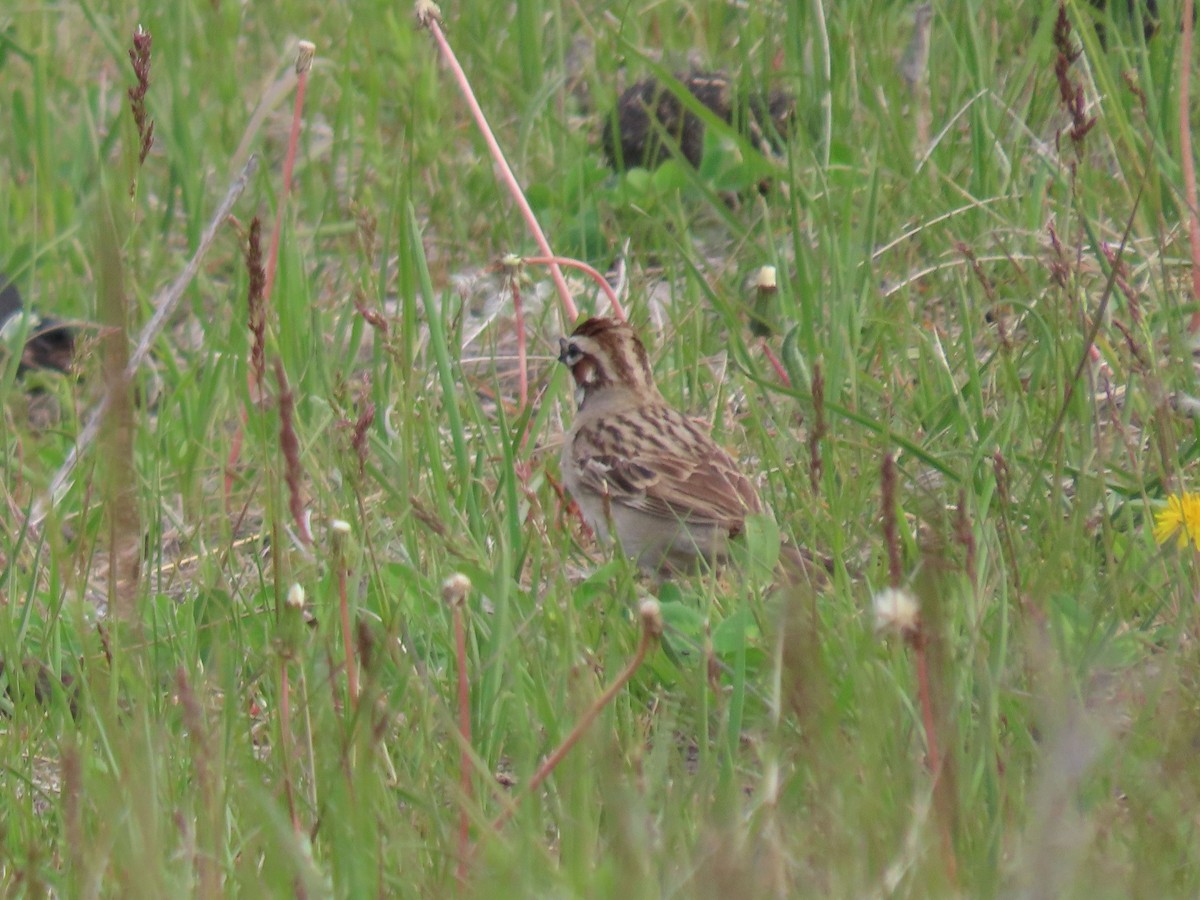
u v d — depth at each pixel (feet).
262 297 28.71
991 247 45.29
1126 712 26.55
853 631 27.71
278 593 26.96
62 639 32.65
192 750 25.45
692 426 38.88
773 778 22.24
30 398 48.16
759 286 40.63
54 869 25.50
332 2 69.10
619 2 63.77
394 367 42.14
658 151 55.72
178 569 36.70
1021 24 57.11
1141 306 40.55
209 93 63.31
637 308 46.73
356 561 32.55
